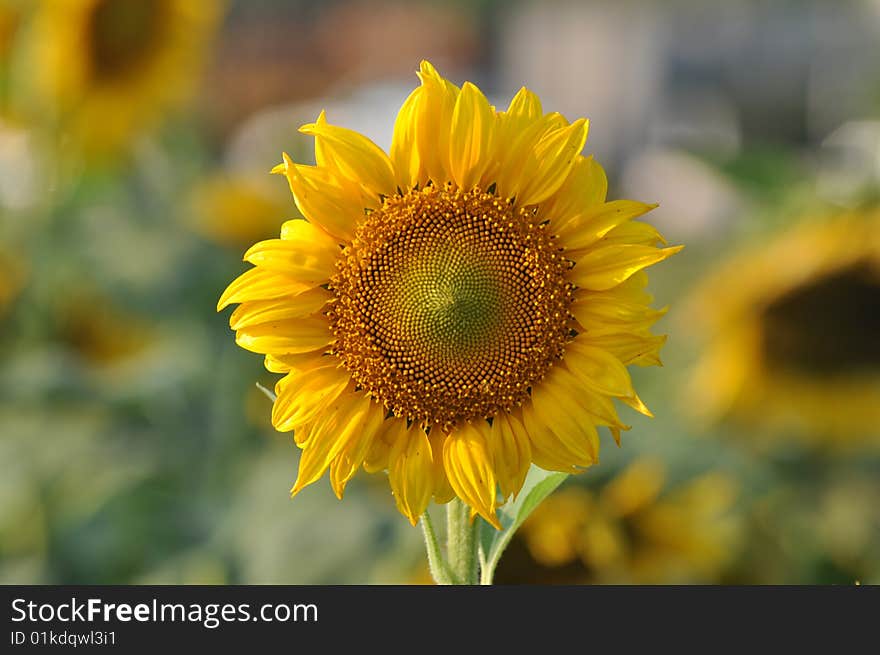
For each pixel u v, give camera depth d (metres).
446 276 0.84
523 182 0.84
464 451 0.83
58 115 1.51
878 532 1.18
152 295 1.45
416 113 0.84
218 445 1.32
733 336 1.23
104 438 1.28
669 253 0.83
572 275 0.84
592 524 1.05
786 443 1.22
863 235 1.17
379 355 0.84
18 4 1.48
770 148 1.20
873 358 1.21
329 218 0.83
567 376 0.83
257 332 0.83
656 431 1.18
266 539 1.13
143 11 1.54
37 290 1.47
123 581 1.20
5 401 1.27
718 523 1.13
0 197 1.53
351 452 0.84
